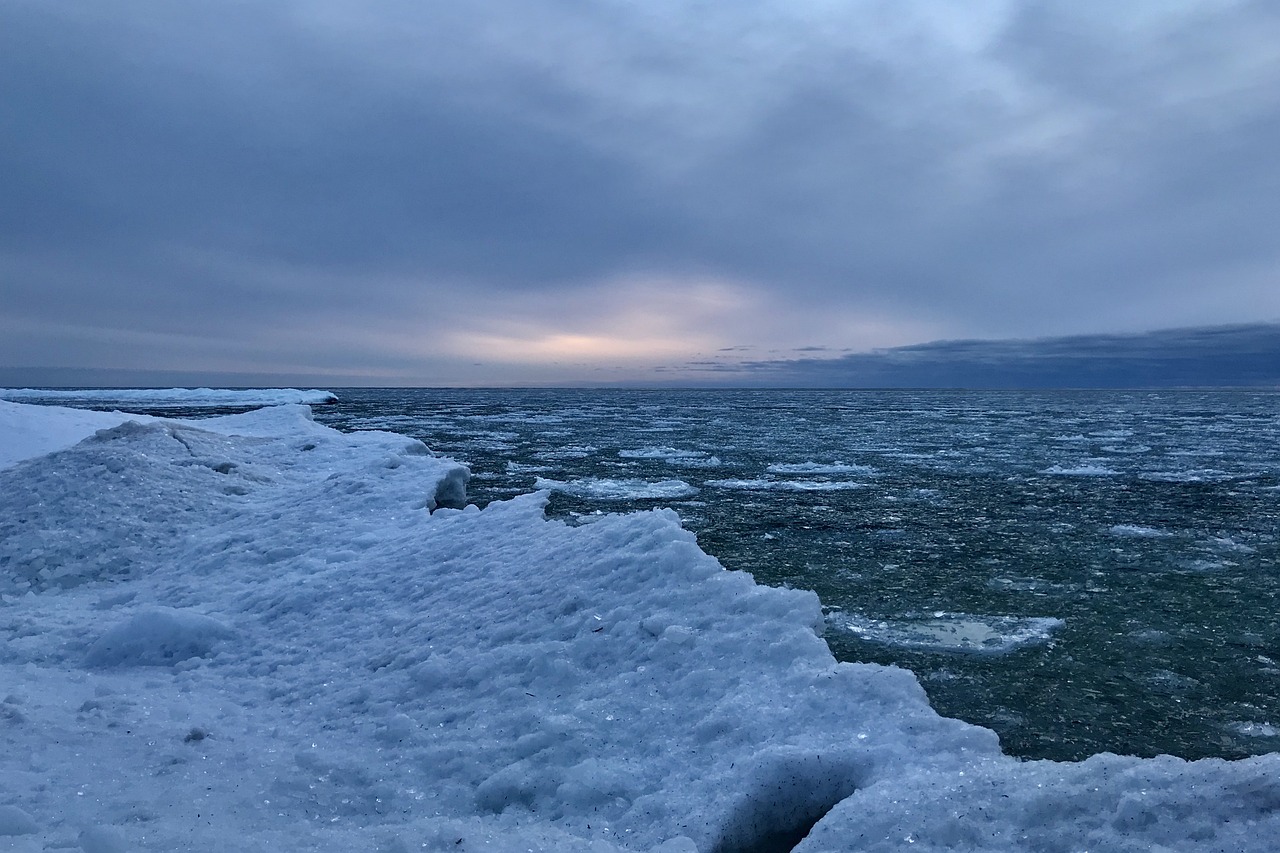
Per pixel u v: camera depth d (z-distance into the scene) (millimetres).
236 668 4836
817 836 2617
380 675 4520
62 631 5398
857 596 6418
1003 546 8273
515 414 37281
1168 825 2408
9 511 7527
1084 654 5074
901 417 35812
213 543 7234
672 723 3602
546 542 6020
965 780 2770
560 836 2721
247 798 3061
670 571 4902
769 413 39781
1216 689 4523
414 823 2785
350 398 64125
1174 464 15844
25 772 3102
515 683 4129
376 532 7344
